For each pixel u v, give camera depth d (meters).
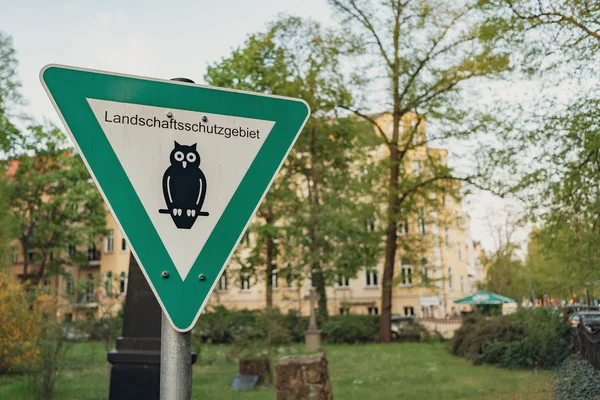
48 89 1.73
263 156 1.91
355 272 33.81
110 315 19.25
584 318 17.34
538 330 16.72
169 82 1.83
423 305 53.75
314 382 9.73
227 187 1.85
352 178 32.38
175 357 1.70
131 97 1.79
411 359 20.28
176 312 1.73
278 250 35.25
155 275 1.73
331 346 28.23
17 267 51.41
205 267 1.78
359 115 29.84
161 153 1.79
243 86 29.16
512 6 12.34
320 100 28.58
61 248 45.97
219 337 24.56
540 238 13.41
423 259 32.44
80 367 14.51
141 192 1.76
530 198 13.08
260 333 14.66
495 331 18.33
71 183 44.59
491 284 47.00
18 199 44.06
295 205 34.06
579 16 11.81
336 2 27.69
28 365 12.43
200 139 1.84
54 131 43.44
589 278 13.05
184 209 1.79
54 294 15.96
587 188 12.23
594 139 11.91
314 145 32.97
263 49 29.56
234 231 1.84
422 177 29.69
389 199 29.73
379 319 31.39
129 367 7.00
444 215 31.25
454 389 13.07
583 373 11.70
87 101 1.75
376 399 11.95
